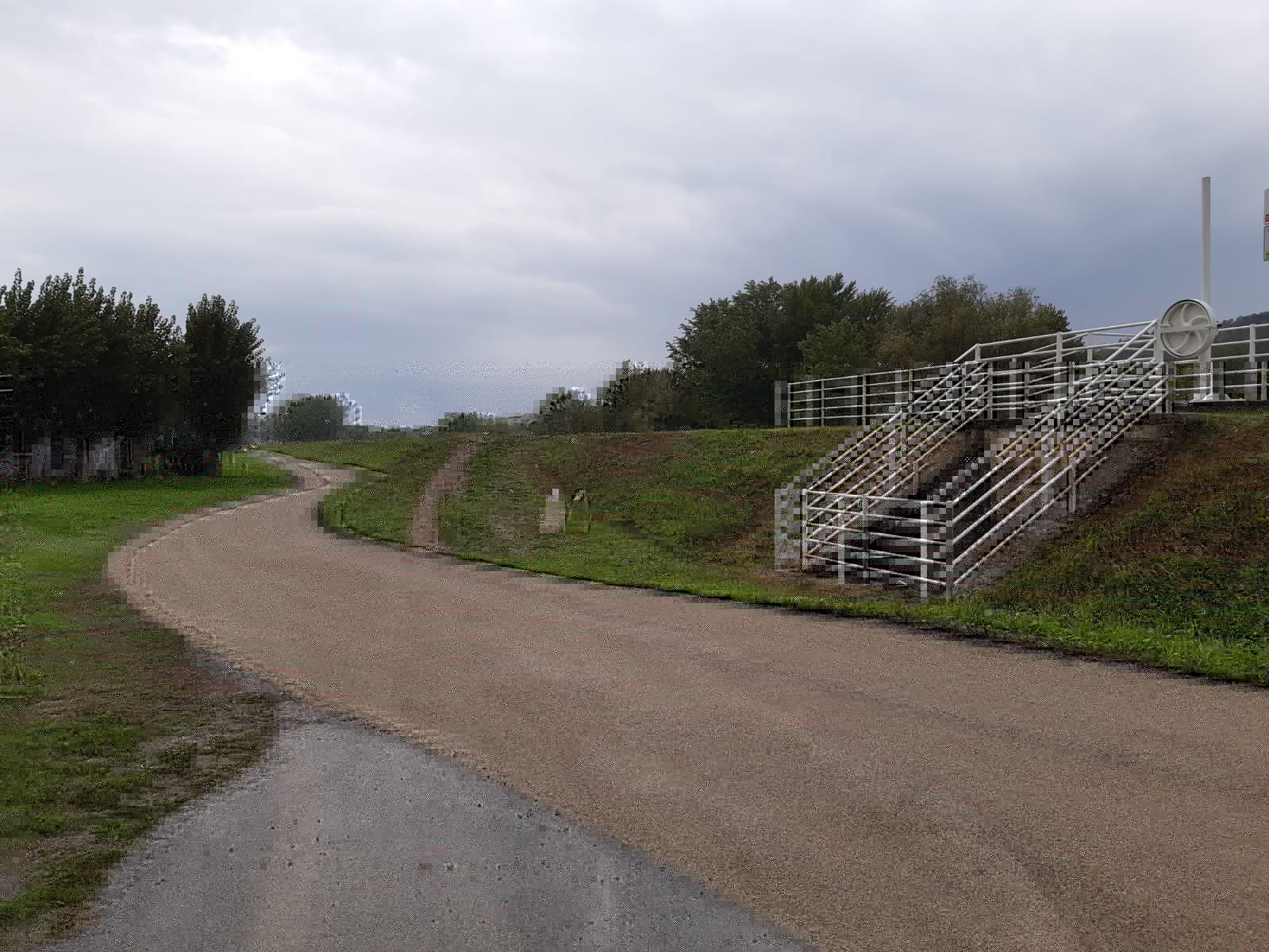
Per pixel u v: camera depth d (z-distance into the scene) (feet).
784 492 70.85
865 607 44.70
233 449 159.43
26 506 98.63
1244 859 17.44
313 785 22.29
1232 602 43.42
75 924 15.84
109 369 139.13
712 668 33.40
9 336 128.36
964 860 17.69
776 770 22.76
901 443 76.43
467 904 16.47
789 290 224.94
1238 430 57.98
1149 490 55.16
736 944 15.05
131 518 92.07
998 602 49.06
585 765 23.38
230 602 47.88
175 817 20.43
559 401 170.81
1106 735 25.00
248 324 153.07
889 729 25.81
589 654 35.86
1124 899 16.08
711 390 216.33
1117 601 46.26
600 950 14.94
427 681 31.86
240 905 16.49
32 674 32.53
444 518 87.51
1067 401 63.52
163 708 28.76
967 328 182.60
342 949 15.03
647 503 90.48
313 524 87.40
